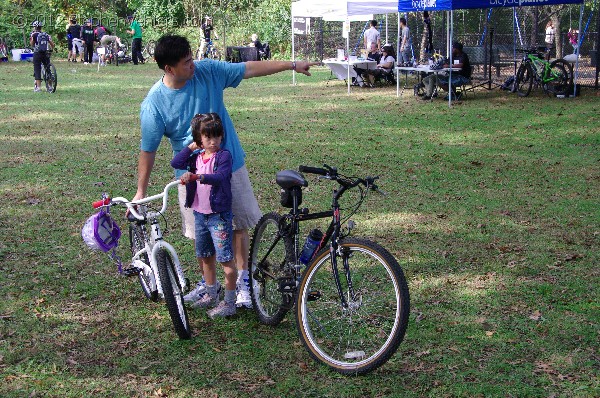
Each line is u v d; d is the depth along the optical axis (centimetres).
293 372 409
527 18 2536
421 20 2550
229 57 2736
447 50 2189
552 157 1032
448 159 1022
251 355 431
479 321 476
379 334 437
